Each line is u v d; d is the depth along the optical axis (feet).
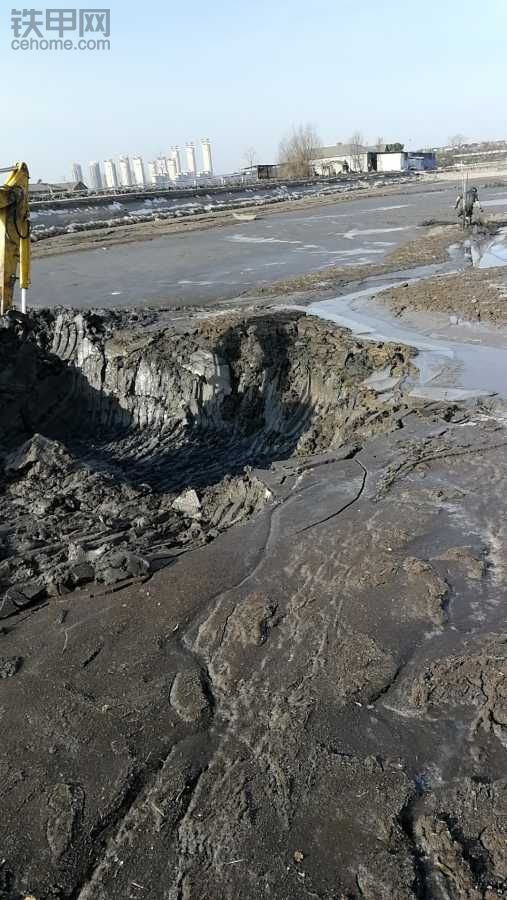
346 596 20.58
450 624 19.11
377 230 126.72
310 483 28.60
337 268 86.28
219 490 32.27
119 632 19.90
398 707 16.44
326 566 22.20
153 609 20.84
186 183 377.09
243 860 13.07
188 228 150.61
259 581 21.79
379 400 39.29
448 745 15.31
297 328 53.01
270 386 48.26
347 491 27.48
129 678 18.01
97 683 17.92
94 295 79.82
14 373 52.70
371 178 302.45
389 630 18.98
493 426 32.50
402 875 12.50
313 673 17.66
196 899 12.42
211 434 48.24
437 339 48.88
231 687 17.43
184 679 17.76
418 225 128.16
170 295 77.00
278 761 15.15
